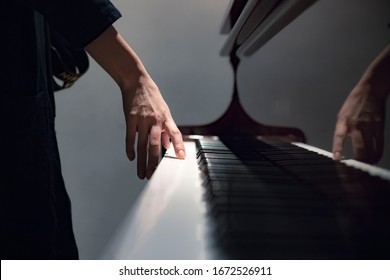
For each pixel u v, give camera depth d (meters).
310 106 1.27
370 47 0.52
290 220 0.36
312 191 0.47
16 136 0.85
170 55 1.89
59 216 1.07
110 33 0.75
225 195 0.45
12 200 0.86
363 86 0.54
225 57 1.87
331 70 0.85
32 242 0.89
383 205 0.40
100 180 1.95
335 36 0.71
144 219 0.36
